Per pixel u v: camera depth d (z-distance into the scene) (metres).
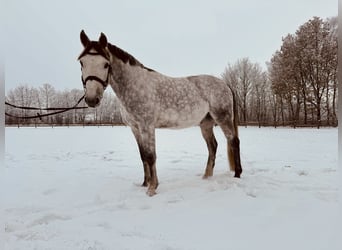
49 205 2.99
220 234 2.16
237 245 1.96
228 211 2.67
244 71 35.66
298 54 25.34
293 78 25.61
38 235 2.17
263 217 2.49
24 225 2.41
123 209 2.85
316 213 2.55
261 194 3.20
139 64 3.57
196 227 2.31
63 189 3.66
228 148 4.30
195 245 1.97
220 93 4.11
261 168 4.90
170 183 3.88
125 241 2.04
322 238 2.04
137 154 7.46
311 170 4.61
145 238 2.11
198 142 10.64
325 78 24.23
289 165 5.19
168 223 2.41
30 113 40.31
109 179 4.27
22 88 43.69
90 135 15.02
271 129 19.88
